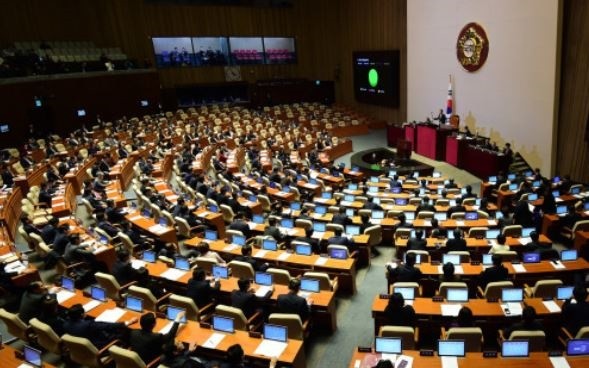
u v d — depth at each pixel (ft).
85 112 94.17
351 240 35.37
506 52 64.75
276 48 125.18
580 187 47.24
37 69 86.33
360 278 35.68
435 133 74.08
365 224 39.52
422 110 86.99
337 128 100.53
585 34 54.08
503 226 37.88
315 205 46.34
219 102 122.62
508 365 19.03
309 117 110.93
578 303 22.65
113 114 100.07
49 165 64.13
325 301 27.02
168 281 31.22
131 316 25.67
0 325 29.78
